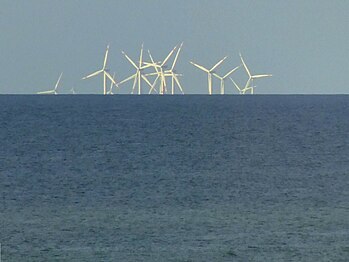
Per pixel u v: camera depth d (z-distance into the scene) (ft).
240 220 522.88
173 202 585.63
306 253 445.37
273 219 526.98
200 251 447.42
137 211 549.95
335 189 649.20
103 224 508.94
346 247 456.86
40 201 587.68
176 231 490.49
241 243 463.83
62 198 599.98
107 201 588.50
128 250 448.24
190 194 620.49
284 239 473.67
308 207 570.05
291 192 633.61
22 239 470.39
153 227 500.74
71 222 513.45
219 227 502.38
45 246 455.63
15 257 434.71
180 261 428.56
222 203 583.17
